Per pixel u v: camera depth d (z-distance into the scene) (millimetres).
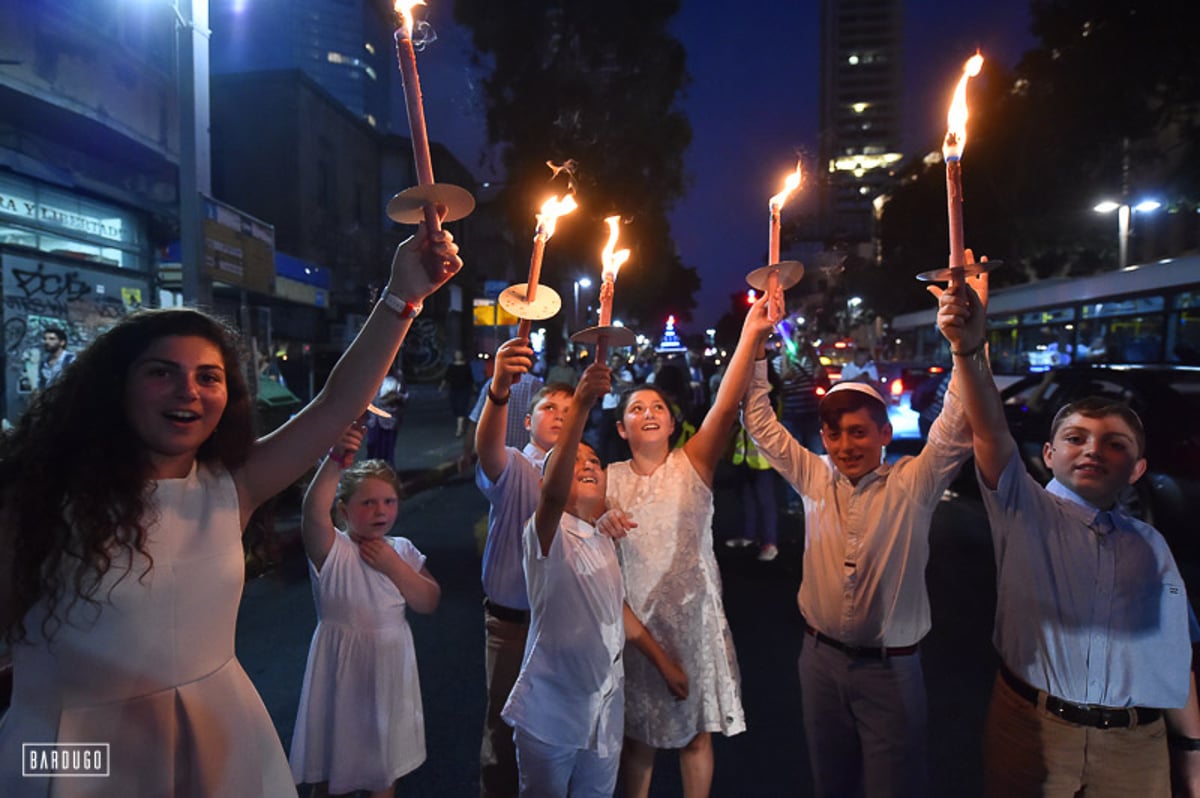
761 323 2498
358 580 2537
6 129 9547
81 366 1463
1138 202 18078
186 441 1466
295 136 22344
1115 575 1997
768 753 3395
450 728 3559
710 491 2586
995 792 2176
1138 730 1967
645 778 2607
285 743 3404
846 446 2393
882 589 2279
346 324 25000
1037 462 8086
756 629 4875
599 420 10422
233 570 1556
